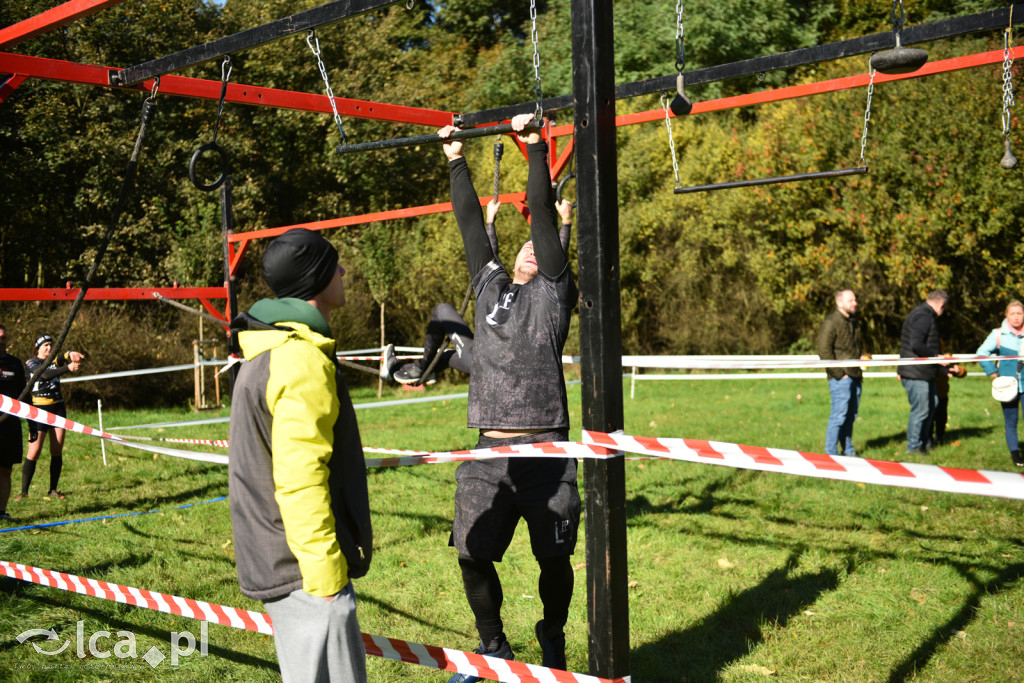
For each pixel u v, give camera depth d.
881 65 3.19
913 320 8.02
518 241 17.12
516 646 3.73
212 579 4.66
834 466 2.00
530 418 2.91
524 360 2.93
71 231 18.75
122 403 14.99
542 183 2.81
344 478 2.11
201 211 17.83
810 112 16.16
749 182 4.23
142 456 8.79
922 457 7.89
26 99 18.56
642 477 7.16
